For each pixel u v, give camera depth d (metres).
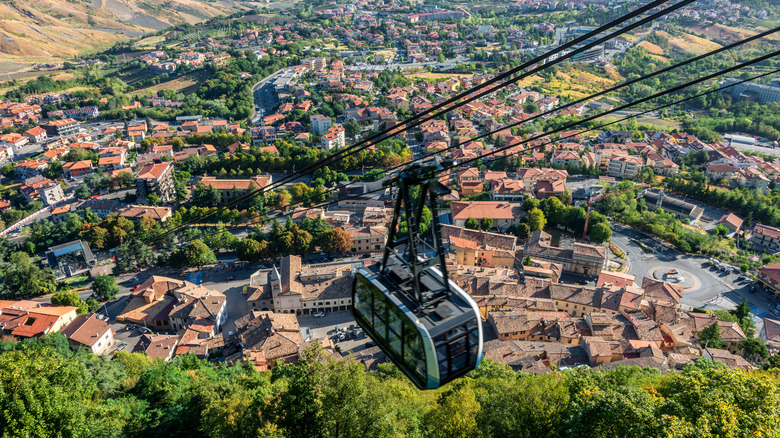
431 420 74.38
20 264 192.00
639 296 150.75
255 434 61.78
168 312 163.50
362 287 38.97
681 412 55.16
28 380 58.78
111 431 66.56
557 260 189.88
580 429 57.72
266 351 133.25
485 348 129.00
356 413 58.34
